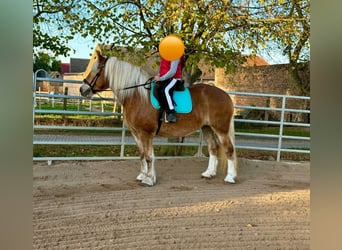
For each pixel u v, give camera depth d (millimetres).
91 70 5207
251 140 11109
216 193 4836
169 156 7473
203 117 5223
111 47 6820
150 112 4957
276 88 16062
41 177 5469
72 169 6051
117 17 6465
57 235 3266
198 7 5914
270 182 5617
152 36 6168
